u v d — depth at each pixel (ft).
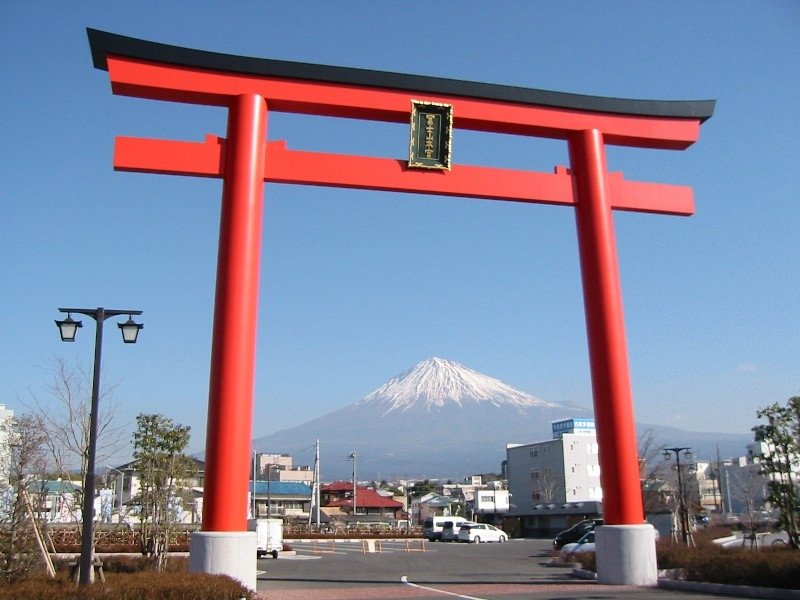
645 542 64.90
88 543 49.19
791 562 54.49
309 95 67.46
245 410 59.52
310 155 66.90
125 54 64.03
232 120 65.62
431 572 85.92
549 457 254.88
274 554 121.39
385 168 68.39
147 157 63.62
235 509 57.72
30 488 80.18
